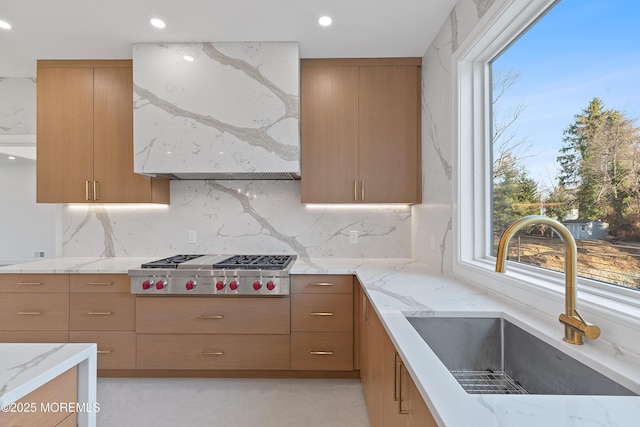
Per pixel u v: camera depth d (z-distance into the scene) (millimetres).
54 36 2201
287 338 2248
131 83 2494
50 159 2471
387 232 2812
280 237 2830
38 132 2473
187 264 2264
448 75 1995
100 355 2242
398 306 1350
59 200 2467
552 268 1371
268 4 1901
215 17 2029
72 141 2477
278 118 2332
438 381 751
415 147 2506
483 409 639
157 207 2834
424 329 1275
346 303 2246
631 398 686
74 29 2129
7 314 2234
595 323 955
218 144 2332
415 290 1635
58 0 1838
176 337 2246
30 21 2031
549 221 949
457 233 1887
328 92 2508
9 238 5812
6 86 2746
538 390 1060
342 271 2234
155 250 2826
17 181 5836
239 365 2246
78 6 1896
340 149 2500
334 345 2248
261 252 2832
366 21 2070
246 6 1919
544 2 1322
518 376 1170
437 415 625
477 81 1858
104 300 2250
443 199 2086
